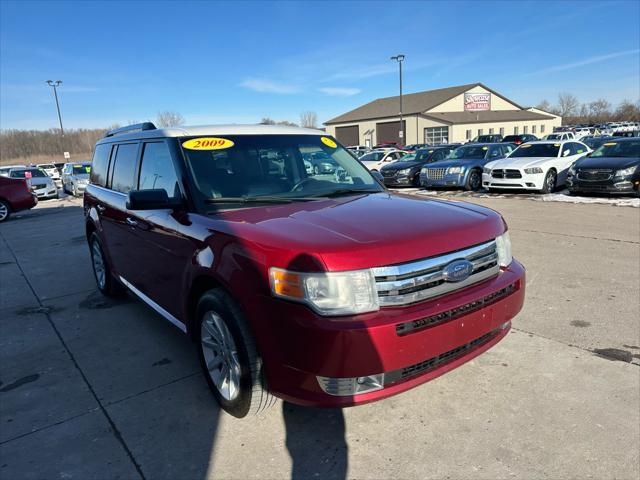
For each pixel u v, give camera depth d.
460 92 58.75
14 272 7.07
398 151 22.52
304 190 3.59
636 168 11.34
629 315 4.34
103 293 5.63
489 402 3.05
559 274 5.65
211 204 3.22
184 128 3.78
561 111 102.56
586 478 2.37
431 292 2.52
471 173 14.92
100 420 3.04
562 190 13.96
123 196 4.37
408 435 2.77
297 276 2.34
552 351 3.70
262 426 2.92
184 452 2.70
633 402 2.99
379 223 2.71
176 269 3.31
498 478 2.40
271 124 4.22
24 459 2.68
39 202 20.12
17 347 4.23
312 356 2.33
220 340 2.98
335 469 2.52
